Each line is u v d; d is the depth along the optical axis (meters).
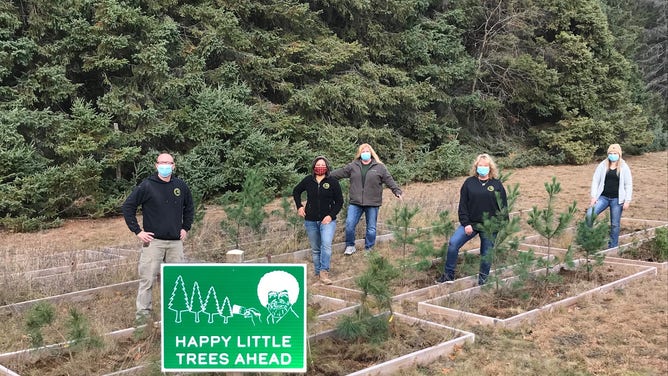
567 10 26.66
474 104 25.27
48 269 8.54
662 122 36.56
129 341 5.90
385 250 10.35
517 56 26.23
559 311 6.92
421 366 5.33
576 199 16.95
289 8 19.50
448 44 24.36
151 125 15.96
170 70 17.55
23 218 12.96
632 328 6.41
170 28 16.58
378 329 5.80
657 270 8.73
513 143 27.11
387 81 22.89
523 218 13.43
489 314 6.77
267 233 10.77
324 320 6.33
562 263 8.80
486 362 5.48
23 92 14.79
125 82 16.23
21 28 15.38
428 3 24.25
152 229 6.23
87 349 5.44
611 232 10.17
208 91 16.92
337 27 23.03
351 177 9.97
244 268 4.22
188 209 6.50
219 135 16.88
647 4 41.38
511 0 26.03
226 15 18.22
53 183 13.60
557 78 25.78
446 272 8.11
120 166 15.54
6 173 13.48
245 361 4.23
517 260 7.68
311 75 21.39
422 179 21.62
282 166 17.16
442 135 24.31
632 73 33.22
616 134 27.88
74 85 15.37
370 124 22.61
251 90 18.84
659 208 15.20
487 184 7.88
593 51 27.75
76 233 12.80
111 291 7.91
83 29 15.19
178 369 4.20
